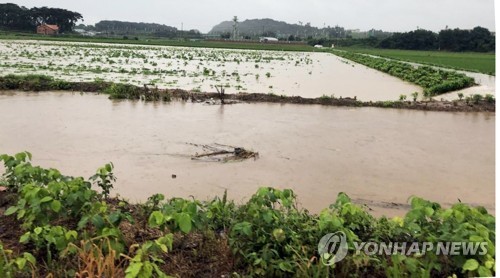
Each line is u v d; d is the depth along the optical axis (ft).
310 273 11.41
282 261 11.51
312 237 12.53
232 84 65.62
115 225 12.03
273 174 24.25
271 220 12.38
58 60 96.37
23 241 11.66
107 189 15.89
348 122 39.63
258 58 140.97
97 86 52.85
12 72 67.26
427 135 35.42
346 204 13.10
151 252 11.92
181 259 12.85
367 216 14.01
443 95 60.70
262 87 63.87
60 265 11.63
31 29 303.07
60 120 35.83
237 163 25.95
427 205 12.74
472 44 252.83
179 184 22.20
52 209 12.32
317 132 35.09
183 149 28.50
